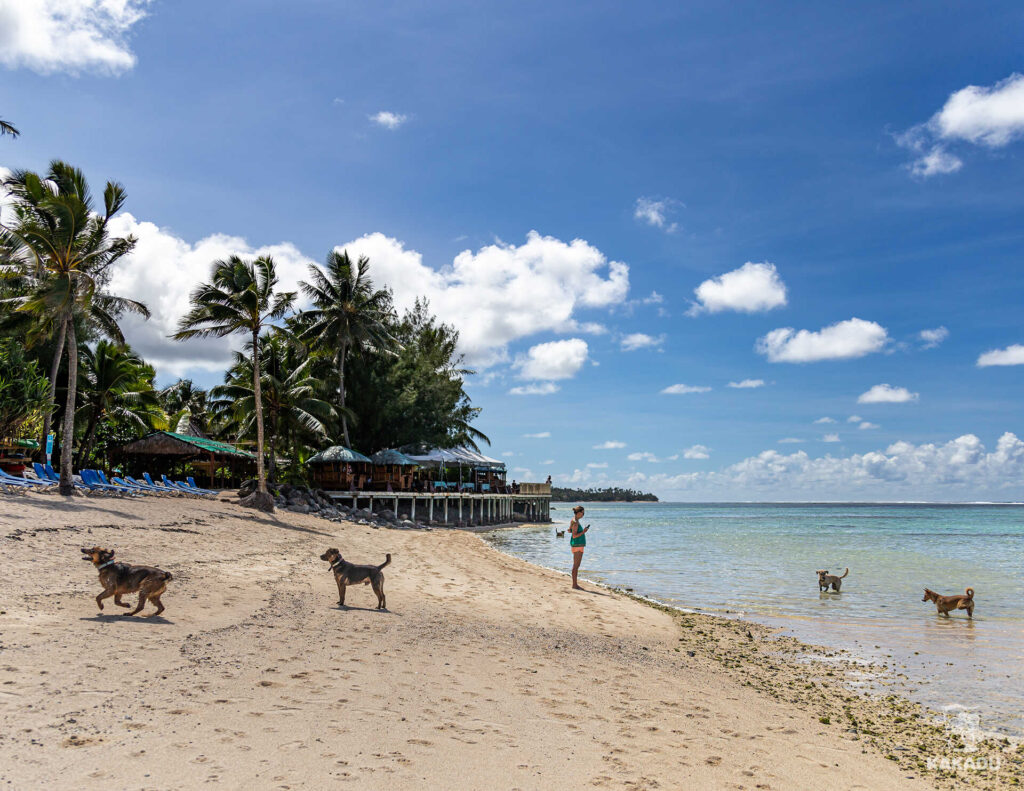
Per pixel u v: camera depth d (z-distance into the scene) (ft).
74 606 28.91
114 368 118.52
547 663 30.22
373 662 26.05
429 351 206.28
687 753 20.10
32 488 71.36
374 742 17.35
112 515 62.44
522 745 18.75
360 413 168.55
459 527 170.40
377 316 166.09
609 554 115.24
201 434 188.14
